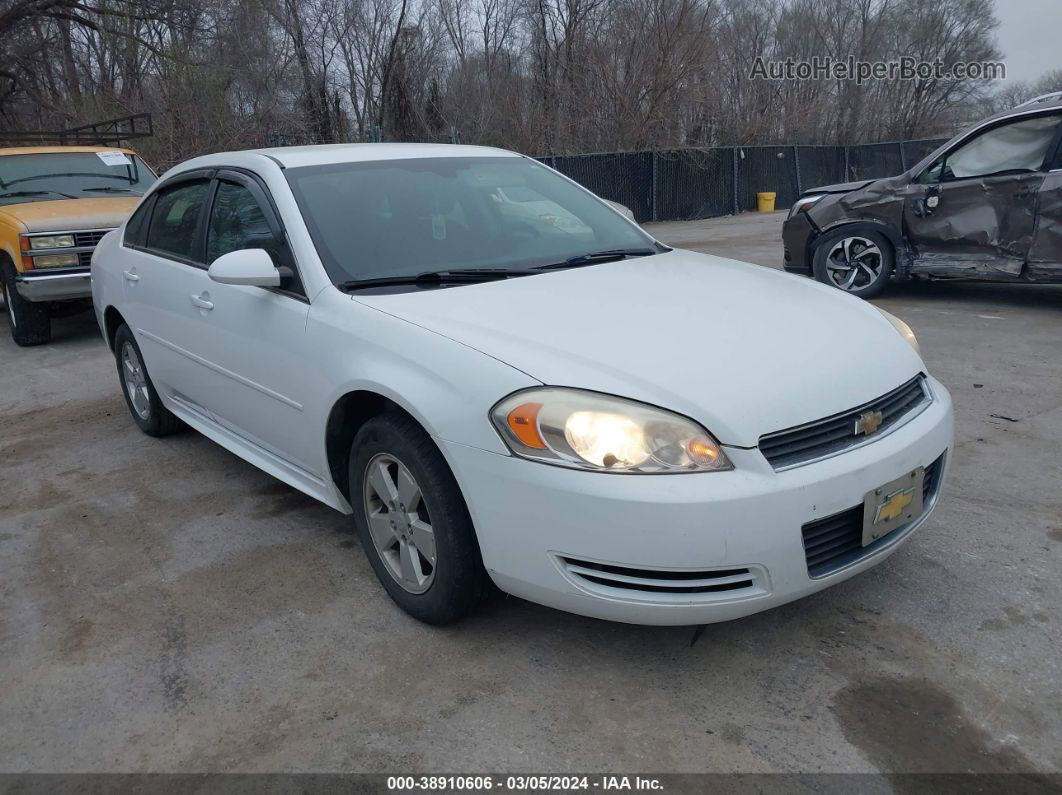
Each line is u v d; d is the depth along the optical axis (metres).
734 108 26.44
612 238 4.00
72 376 6.93
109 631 3.10
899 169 30.14
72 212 7.84
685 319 2.89
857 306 3.31
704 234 17.22
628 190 20.77
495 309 2.96
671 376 2.51
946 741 2.35
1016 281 7.33
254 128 19.59
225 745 2.48
